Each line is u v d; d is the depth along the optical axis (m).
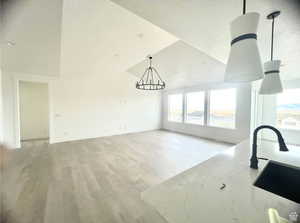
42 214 1.84
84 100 6.12
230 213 0.69
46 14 1.97
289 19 1.63
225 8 1.58
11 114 4.61
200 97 6.66
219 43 2.42
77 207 1.97
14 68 4.35
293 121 4.25
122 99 7.13
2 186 1.68
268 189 1.17
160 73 5.98
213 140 5.77
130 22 2.67
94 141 5.68
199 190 0.91
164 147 4.84
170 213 0.70
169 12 1.77
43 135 6.64
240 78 0.90
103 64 4.98
